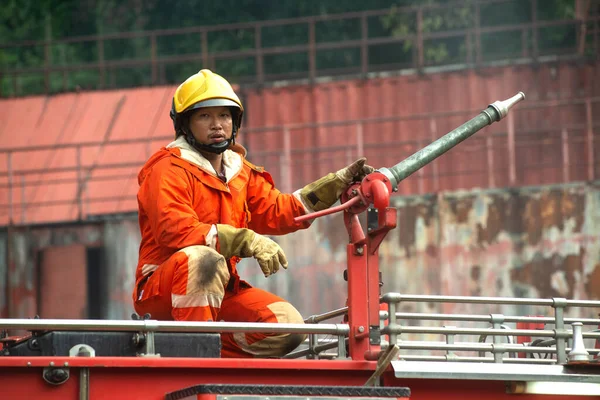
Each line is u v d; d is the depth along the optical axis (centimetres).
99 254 4091
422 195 3669
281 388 891
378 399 912
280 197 1155
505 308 3562
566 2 5662
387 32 6022
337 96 4531
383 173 1026
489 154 4144
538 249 3606
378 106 4497
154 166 1098
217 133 1109
